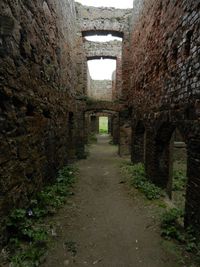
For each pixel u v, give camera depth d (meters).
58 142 7.39
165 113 5.42
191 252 3.45
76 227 4.27
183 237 3.79
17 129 3.80
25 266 2.92
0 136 3.15
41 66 5.26
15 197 3.68
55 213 4.72
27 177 4.30
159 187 6.61
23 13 4.03
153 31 6.62
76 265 3.15
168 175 6.73
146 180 7.18
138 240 3.86
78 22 12.03
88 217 4.74
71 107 10.30
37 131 4.96
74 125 11.27
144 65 7.82
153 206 5.32
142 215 4.87
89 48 14.37
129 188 6.76
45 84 5.63
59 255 3.36
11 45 3.47
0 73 3.09
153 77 6.58
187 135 4.11
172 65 4.92
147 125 7.37
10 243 3.32
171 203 5.65
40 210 4.45
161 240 3.83
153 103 6.58
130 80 11.23
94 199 5.85
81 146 12.18
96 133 27.42
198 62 3.66
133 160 10.16
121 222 4.54
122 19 11.96
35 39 4.77
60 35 7.63
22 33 3.98
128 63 12.02
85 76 14.30
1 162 3.17
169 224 4.27
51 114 6.32
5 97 3.30
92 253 3.46
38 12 5.01
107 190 6.66
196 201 3.75
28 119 4.35
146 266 3.17
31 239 3.49
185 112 4.19
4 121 3.28
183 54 4.30
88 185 7.13
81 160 11.63
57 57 7.12
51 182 6.32
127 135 12.45
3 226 3.21
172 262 3.26
